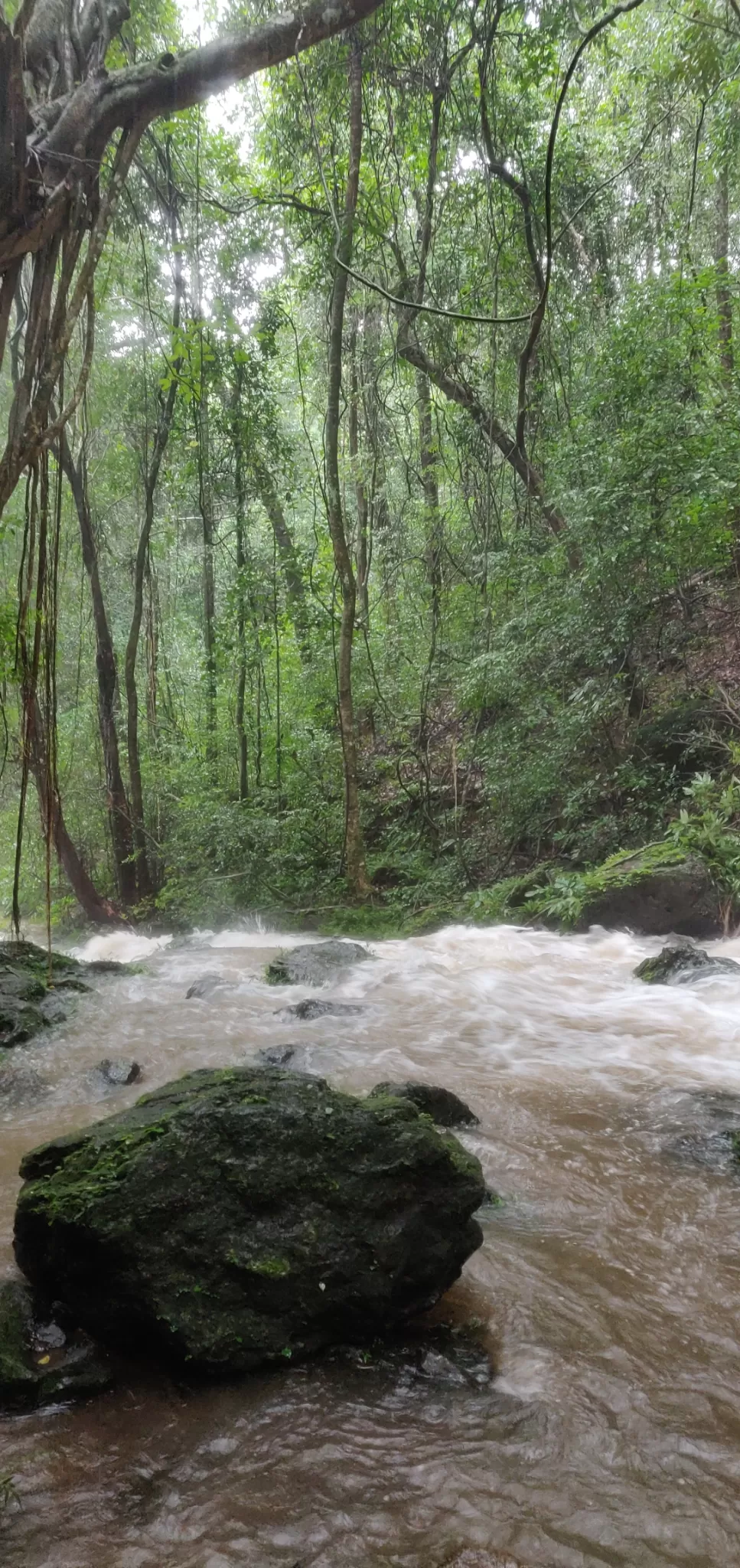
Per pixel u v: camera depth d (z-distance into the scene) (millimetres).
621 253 15266
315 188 12609
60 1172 3029
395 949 9695
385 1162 2982
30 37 5699
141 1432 2490
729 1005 6801
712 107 14281
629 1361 2768
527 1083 5105
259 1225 2861
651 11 14164
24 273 8453
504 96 12664
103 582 18484
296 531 19719
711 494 10406
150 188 12805
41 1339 2865
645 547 10820
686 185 15578
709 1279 3191
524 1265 3273
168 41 10828
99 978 7988
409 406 16516
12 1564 2061
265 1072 3404
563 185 13828
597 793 12133
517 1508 2230
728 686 12227
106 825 16312
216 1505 2236
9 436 5555
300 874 14023
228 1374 2691
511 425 14242
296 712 15930
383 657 15641
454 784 13859
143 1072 5387
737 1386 2662
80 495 13680
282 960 8336
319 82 11398
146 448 14719
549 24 11242
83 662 18531
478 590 14352
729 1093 4926
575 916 10023
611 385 11680
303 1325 2785
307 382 18625
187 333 11672
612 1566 2068
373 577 18156
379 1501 2252
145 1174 2857
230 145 12719
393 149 11266
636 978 7863
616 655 12047
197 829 14398
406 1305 2904
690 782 11328
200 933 12461
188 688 19016
